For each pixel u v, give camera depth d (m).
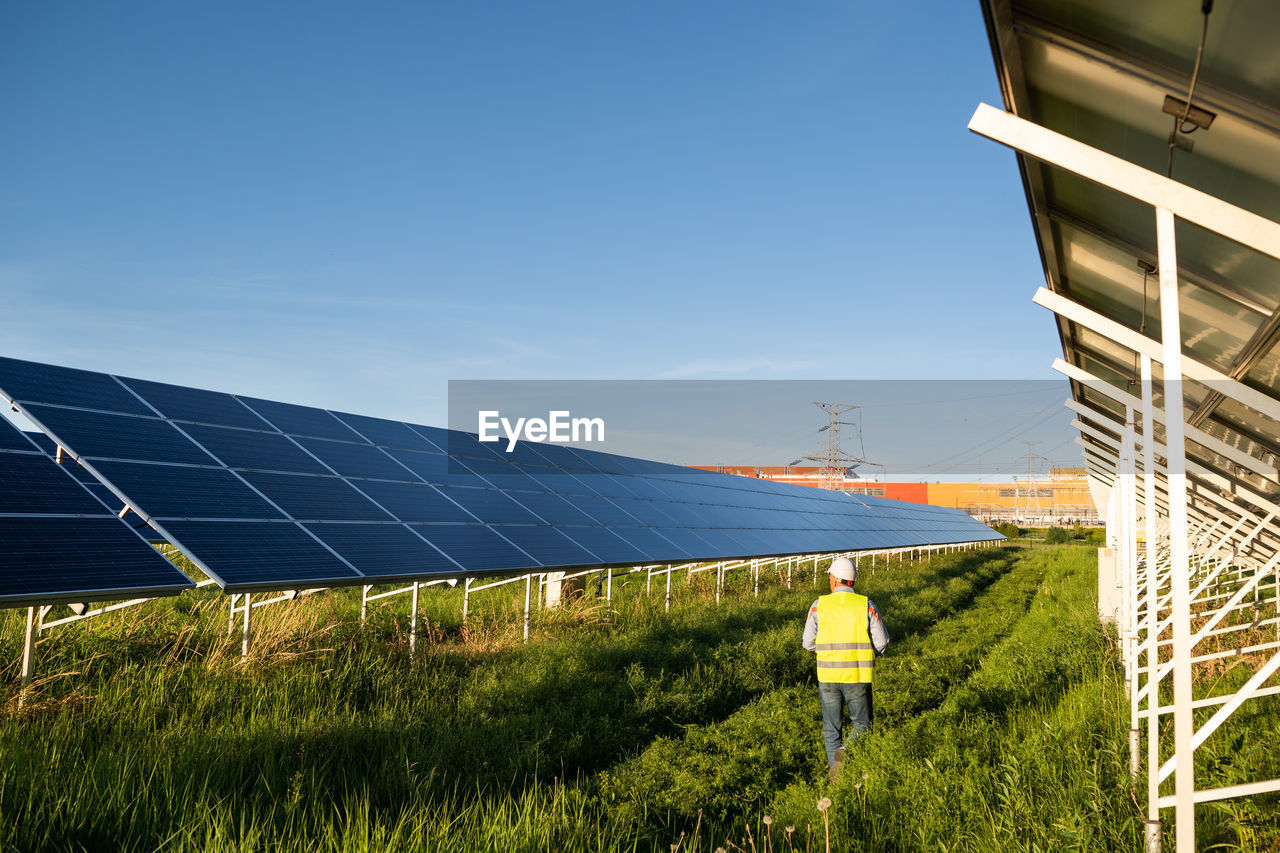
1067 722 7.84
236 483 9.24
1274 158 3.88
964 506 134.38
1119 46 3.64
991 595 23.08
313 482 10.48
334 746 6.71
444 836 4.91
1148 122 4.12
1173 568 3.97
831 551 22.73
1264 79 3.40
